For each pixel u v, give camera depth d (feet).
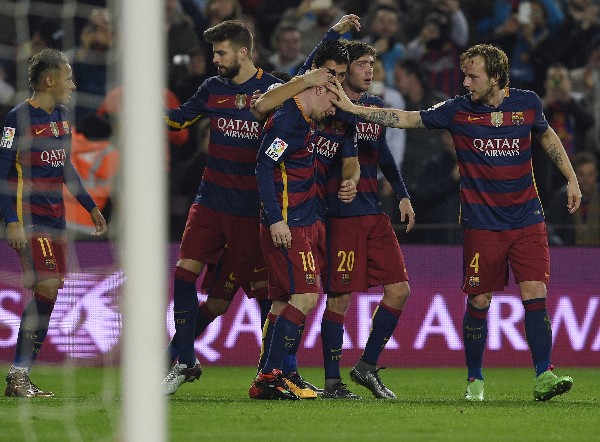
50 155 84.58
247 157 83.61
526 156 80.94
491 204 80.94
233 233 84.69
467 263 82.23
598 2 153.89
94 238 114.73
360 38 150.41
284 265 77.77
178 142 131.64
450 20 148.77
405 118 80.43
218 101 83.66
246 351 123.03
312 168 78.33
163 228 43.57
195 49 138.00
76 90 129.80
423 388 98.37
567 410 74.23
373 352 86.89
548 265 81.66
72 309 110.01
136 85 43.37
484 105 80.28
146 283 43.11
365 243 85.92
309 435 59.47
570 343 128.57
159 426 43.04
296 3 154.81
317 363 123.65
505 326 127.44
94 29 131.64
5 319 113.70
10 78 135.64
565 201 134.62
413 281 127.13
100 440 58.65
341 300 86.22
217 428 62.08
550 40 151.84
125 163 43.42
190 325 84.79
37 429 62.80
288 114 76.13
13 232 83.15
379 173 132.26
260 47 148.36
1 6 137.18
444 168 133.08
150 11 43.52
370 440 57.82
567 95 144.15
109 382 98.12
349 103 78.89
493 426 64.23
